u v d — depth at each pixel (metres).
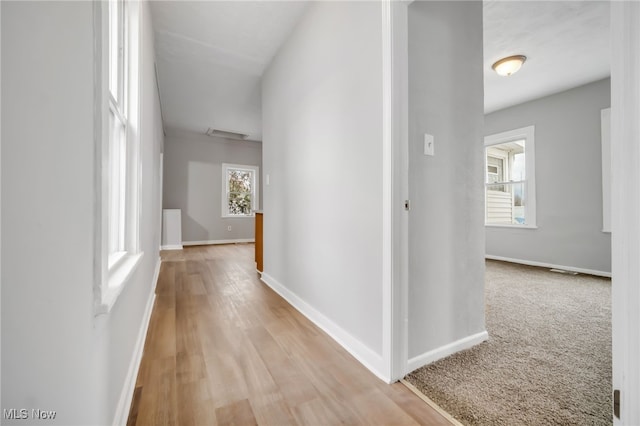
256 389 1.29
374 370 1.44
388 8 1.34
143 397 1.23
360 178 1.58
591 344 1.74
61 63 0.52
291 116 2.55
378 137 1.43
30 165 0.44
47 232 0.48
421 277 1.50
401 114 1.38
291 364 1.50
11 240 0.40
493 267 4.15
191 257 4.90
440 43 1.58
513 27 2.59
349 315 1.68
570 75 3.54
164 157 6.30
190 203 6.58
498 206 4.86
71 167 0.56
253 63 3.18
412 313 1.46
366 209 1.53
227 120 5.36
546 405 1.19
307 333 1.89
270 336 1.84
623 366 0.63
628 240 0.62
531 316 2.21
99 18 0.69
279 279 2.82
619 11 0.62
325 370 1.45
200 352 1.62
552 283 3.23
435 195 1.56
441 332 1.59
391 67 1.34
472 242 1.74
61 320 0.52
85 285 0.62
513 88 3.89
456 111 1.66
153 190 2.91
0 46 0.38
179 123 5.58
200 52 2.95
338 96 1.80
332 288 1.86
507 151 4.80
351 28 1.66
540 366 1.49
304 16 2.29
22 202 0.43
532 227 4.32
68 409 0.54
